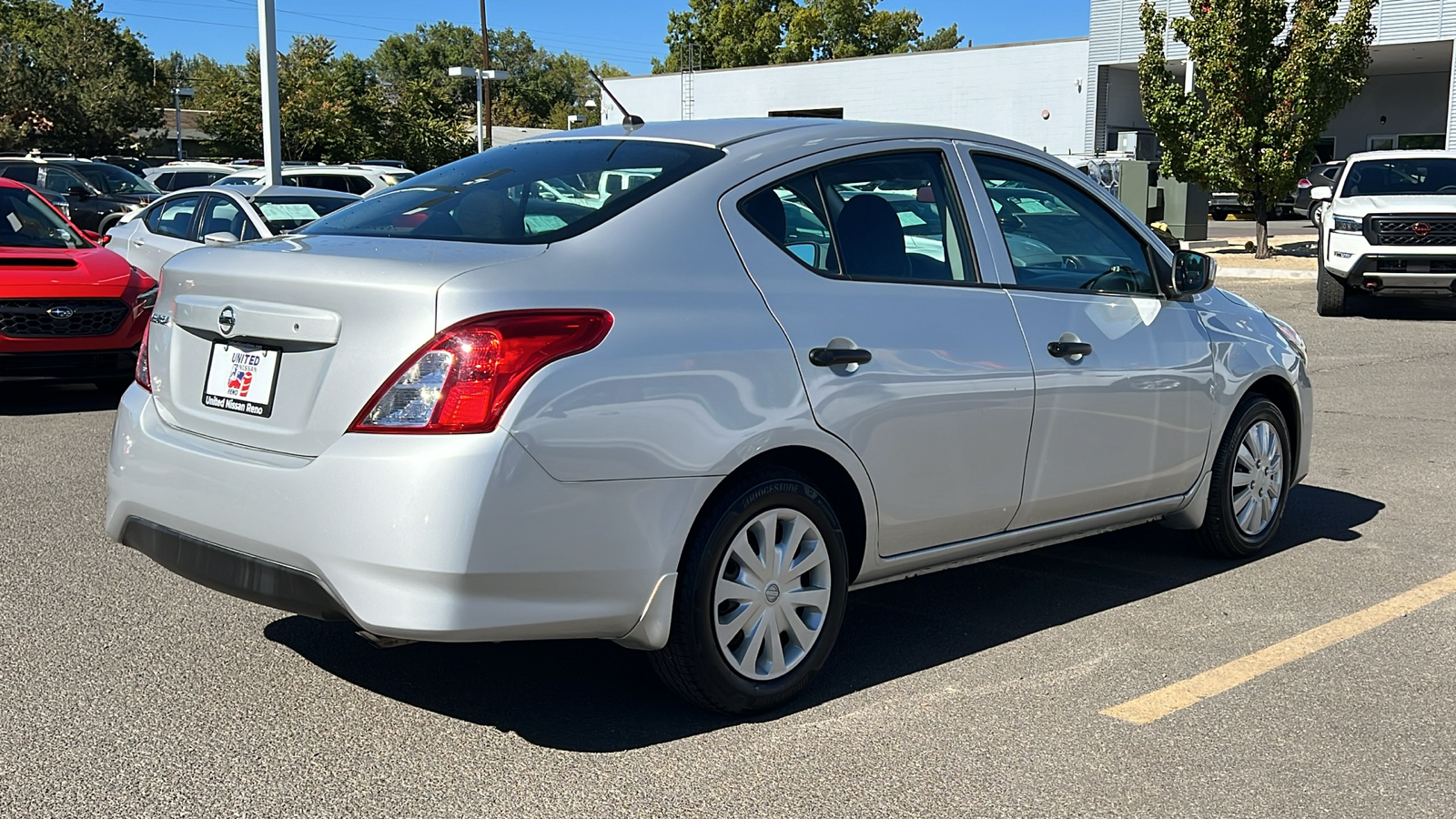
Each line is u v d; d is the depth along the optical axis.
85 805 3.09
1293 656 4.23
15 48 53.53
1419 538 5.77
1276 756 3.46
